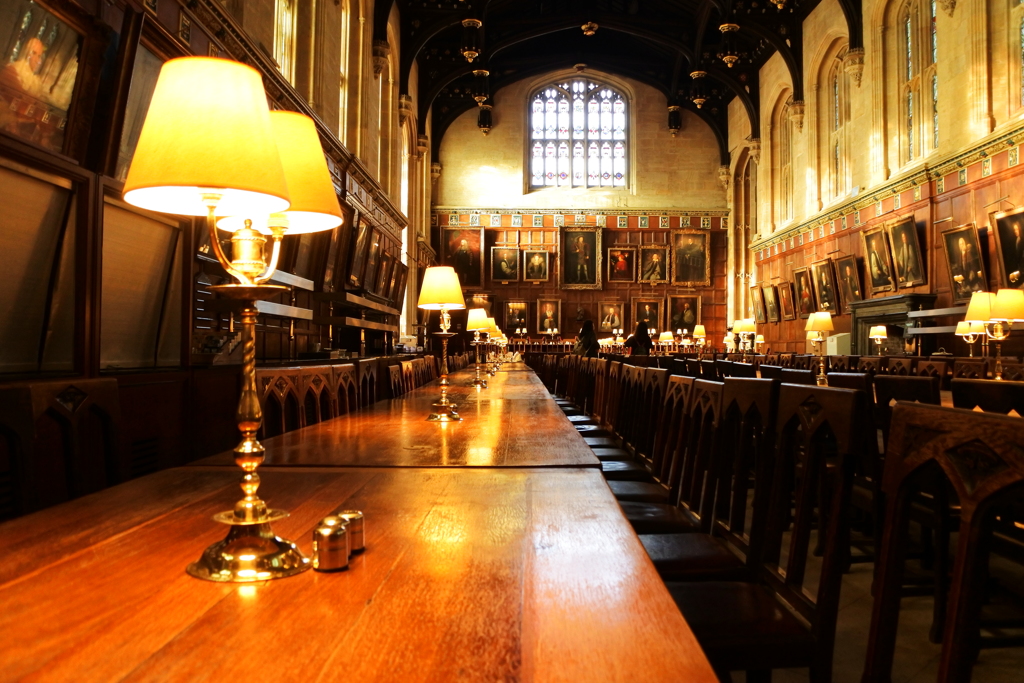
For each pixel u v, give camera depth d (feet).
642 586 4.03
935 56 54.54
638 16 78.07
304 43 38.63
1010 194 45.16
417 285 81.35
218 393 20.98
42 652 3.12
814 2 71.51
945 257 50.75
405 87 67.72
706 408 10.09
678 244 95.20
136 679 2.87
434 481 7.18
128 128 19.01
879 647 4.98
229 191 5.11
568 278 94.32
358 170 44.04
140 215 19.74
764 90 84.64
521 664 3.04
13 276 15.20
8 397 6.75
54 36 15.57
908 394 12.13
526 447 9.54
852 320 63.21
